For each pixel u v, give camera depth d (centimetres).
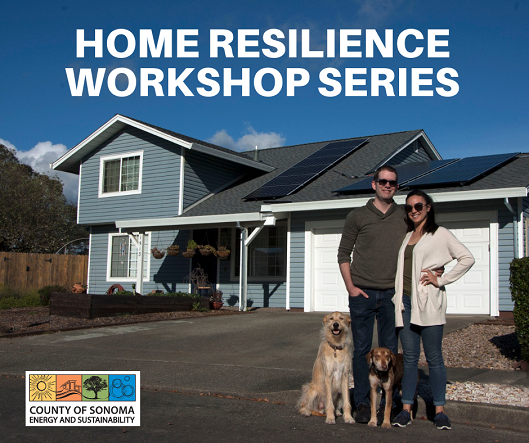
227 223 1528
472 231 1188
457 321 1065
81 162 1984
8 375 718
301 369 711
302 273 1440
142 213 1797
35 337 1005
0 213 2986
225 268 1697
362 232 512
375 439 437
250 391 604
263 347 897
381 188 504
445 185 1216
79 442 424
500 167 1355
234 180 1941
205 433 452
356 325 508
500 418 484
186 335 1016
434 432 461
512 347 800
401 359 505
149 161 1806
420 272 481
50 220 3284
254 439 434
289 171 1780
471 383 595
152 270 1839
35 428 466
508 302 1121
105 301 1230
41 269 2128
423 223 494
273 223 1408
